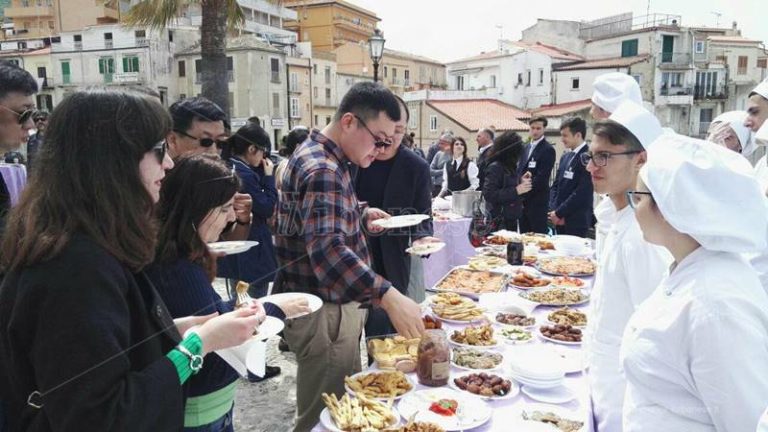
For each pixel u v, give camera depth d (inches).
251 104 940.6
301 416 81.0
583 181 181.3
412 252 101.7
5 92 66.9
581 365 74.8
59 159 38.4
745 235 40.0
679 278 43.9
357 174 119.0
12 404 39.4
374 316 106.8
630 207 63.7
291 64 1125.7
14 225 38.9
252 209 120.7
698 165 41.1
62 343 35.2
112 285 37.8
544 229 197.2
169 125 43.4
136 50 933.8
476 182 243.8
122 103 40.1
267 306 64.1
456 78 1235.9
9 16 1407.5
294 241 77.0
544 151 195.5
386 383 68.7
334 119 76.9
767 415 33.5
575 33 1125.1
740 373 37.8
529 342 85.1
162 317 44.5
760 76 949.8
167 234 54.9
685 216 40.9
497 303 101.0
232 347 48.5
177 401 41.6
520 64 1048.8
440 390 67.5
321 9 1647.4
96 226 38.3
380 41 341.1
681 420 42.6
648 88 922.1
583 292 113.6
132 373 39.4
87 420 35.7
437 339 70.0
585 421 59.5
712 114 947.3
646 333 44.4
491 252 151.9
